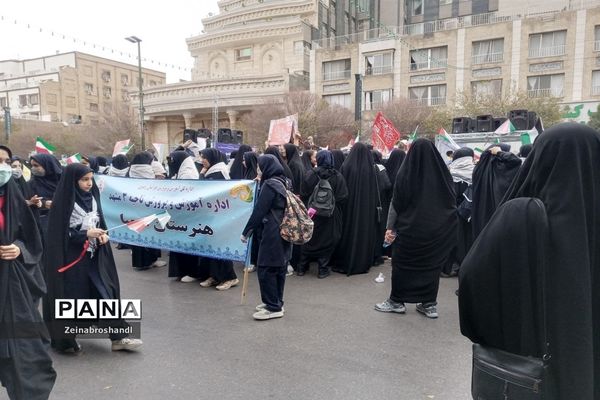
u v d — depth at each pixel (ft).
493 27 111.14
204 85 150.71
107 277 13.37
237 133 57.67
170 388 11.32
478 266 5.90
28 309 9.64
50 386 10.00
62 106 247.70
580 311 5.16
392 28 133.08
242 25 179.73
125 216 21.47
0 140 144.66
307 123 105.29
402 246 16.02
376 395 11.04
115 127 133.49
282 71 150.82
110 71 272.72
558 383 5.32
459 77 115.85
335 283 20.97
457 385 11.53
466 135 41.11
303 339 14.38
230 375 12.00
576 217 5.27
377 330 15.17
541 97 94.99
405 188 15.56
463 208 20.95
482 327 5.96
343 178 21.52
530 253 5.53
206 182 19.04
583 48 101.60
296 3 172.04
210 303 17.95
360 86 74.64
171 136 170.60
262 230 16.07
